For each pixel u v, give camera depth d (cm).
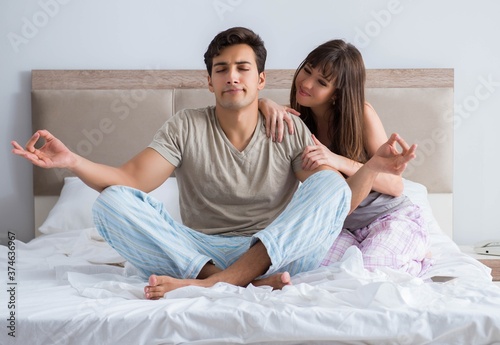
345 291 183
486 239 363
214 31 360
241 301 177
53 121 355
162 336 169
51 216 326
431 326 168
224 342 169
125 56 361
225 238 225
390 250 227
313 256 211
